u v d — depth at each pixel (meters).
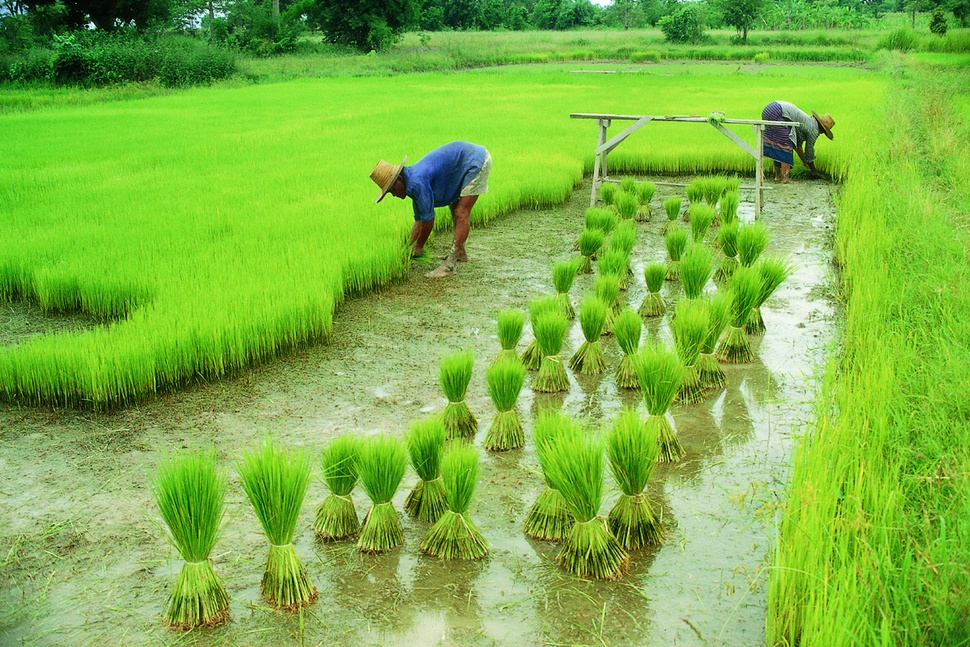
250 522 4.05
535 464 4.59
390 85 31.36
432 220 8.02
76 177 12.36
